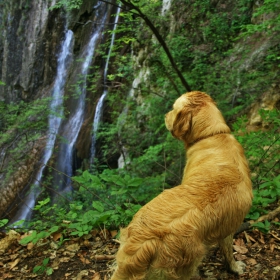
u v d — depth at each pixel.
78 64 19.69
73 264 3.66
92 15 19.45
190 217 2.12
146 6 9.98
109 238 4.08
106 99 14.95
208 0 11.95
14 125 10.80
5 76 26.27
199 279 3.18
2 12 27.25
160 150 8.31
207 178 2.38
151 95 11.59
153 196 6.07
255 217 3.98
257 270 3.26
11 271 3.65
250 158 5.35
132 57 13.74
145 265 2.02
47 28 23.56
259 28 7.02
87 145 15.48
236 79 9.09
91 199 7.26
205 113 2.92
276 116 4.98
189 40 11.76
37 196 13.75
